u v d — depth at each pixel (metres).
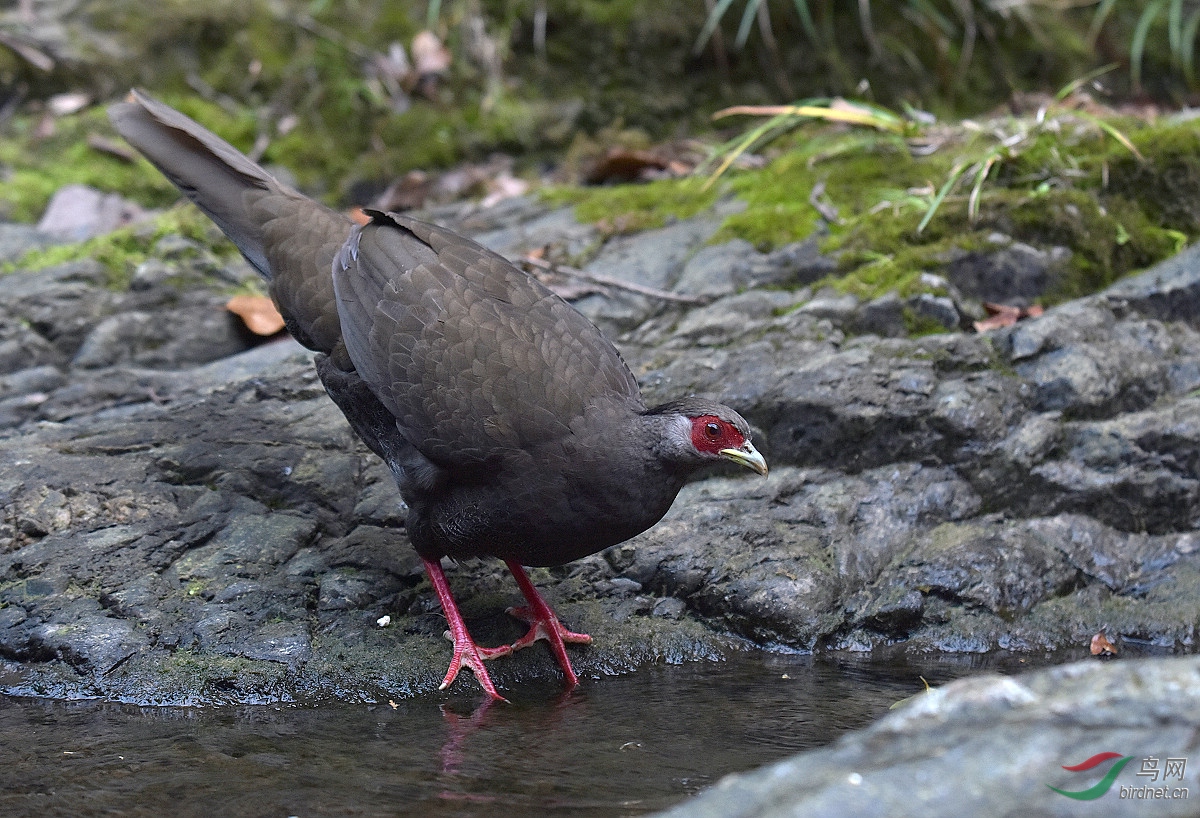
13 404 9.43
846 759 4.36
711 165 12.89
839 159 12.14
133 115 8.48
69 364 10.24
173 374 9.95
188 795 5.52
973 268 10.23
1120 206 10.98
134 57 14.29
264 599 7.34
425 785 5.62
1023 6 15.17
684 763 5.92
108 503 8.00
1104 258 10.51
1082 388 8.96
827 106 13.71
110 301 10.76
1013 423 8.84
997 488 8.66
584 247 11.29
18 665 6.97
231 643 7.03
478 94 14.41
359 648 7.16
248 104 14.27
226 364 10.13
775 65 14.65
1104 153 11.27
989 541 8.30
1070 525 8.52
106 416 9.31
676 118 14.49
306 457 8.59
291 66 14.44
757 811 4.11
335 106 14.26
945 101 14.81
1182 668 4.54
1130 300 9.82
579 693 7.07
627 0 14.70
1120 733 4.25
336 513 8.20
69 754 6.02
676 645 7.65
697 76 14.62
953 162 11.56
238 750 6.08
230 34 14.51
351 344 7.39
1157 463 8.67
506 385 6.92
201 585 7.41
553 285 10.54
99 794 5.53
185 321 10.59
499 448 6.86
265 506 8.20
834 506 8.45
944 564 8.12
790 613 7.76
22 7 14.41
